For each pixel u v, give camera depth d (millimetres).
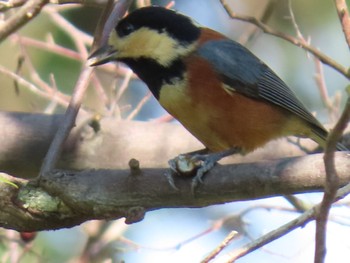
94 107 13680
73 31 12305
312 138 10500
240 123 9688
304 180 7441
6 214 7887
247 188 7613
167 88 9570
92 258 11336
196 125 9672
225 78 9578
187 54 9555
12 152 10781
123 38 9641
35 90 11547
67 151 10836
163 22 9617
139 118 14664
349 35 8664
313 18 15633
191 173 7688
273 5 12414
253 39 12906
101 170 7934
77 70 14703
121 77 13273
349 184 6816
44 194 7895
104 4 9906
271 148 11016
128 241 11414
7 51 14016
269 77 10141
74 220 7941
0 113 10992
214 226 11406
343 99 14844
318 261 6203
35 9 8328
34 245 12359
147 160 10961
